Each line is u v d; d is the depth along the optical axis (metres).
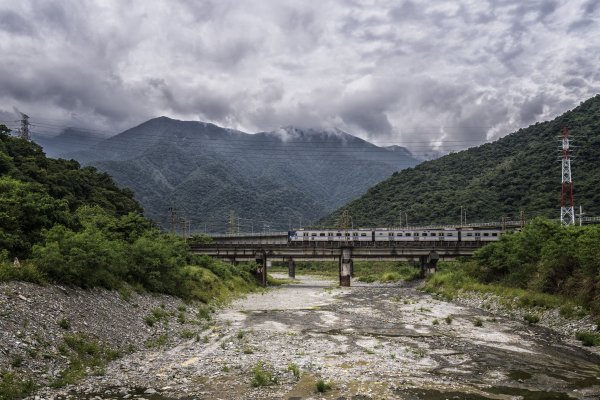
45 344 21.23
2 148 71.56
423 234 93.06
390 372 22.19
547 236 49.25
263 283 86.81
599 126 146.62
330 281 104.75
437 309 47.22
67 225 38.50
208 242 97.81
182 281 47.53
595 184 115.50
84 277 31.20
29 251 32.00
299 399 18.16
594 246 35.84
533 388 19.77
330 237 95.25
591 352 26.94
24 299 24.17
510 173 148.62
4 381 17.22
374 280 96.69
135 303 34.84
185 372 21.77
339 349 27.62
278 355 25.77
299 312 45.81
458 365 23.77
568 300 37.44
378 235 94.31
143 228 53.53
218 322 38.44
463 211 139.75
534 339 30.80
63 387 18.61
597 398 18.45
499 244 57.34
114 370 21.62
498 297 47.28
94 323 26.50
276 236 120.31
